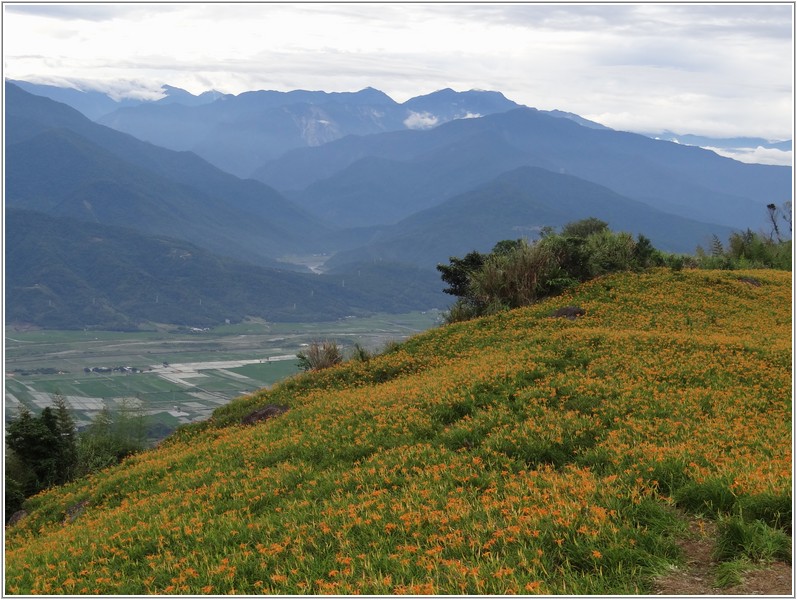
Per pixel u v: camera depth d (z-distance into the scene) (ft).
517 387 50.31
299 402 68.64
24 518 58.34
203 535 33.09
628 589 21.98
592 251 99.50
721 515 26.00
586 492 28.63
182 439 72.54
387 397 55.01
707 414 41.29
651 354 56.80
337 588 24.02
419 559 25.79
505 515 28.09
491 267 94.84
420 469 37.17
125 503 48.11
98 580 29.86
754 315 79.87
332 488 37.37
